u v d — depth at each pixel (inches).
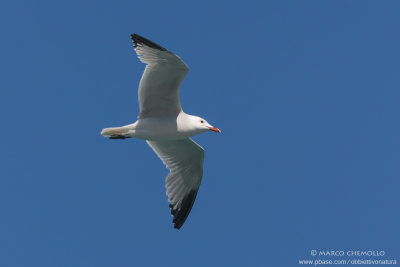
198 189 722.2
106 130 646.5
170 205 723.4
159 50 593.3
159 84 627.5
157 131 642.2
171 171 719.7
